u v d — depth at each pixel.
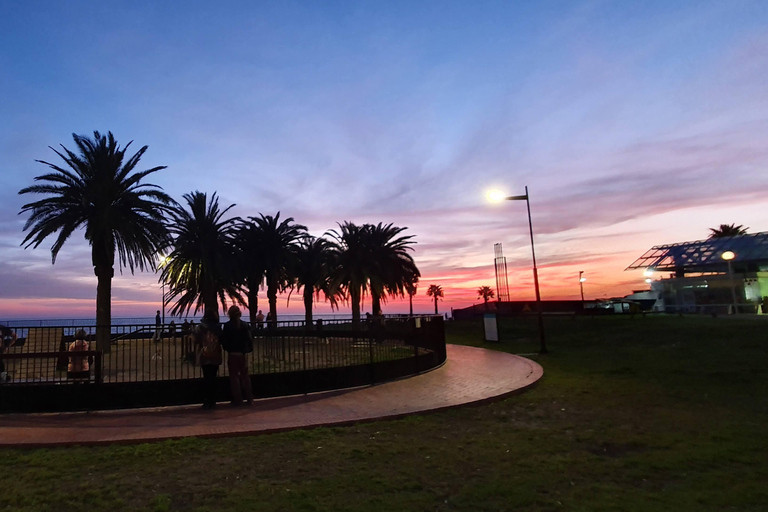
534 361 16.91
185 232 30.61
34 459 6.16
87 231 23.14
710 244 48.69
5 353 9.27
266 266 34.22
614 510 4.46
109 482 5.36
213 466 5.89
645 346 20.30
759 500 4.62
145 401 9.31
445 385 11.49
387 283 30.91
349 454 6.36
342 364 11.94
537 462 5.96
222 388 9.89
